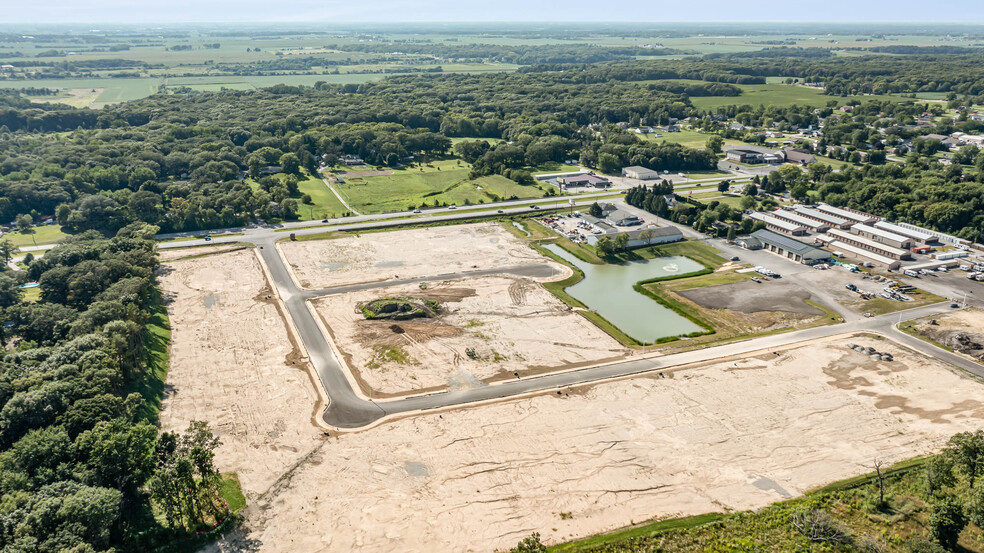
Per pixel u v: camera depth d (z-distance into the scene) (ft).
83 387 291.79
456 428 312.29
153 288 481.05
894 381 352.90
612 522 252.42
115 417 286.25
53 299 433.89
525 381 356.38
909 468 281.13
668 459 290.35
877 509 257.34
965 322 421.59
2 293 424.46
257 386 350.23
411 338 406.00
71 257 478.59
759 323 428.97
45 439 252.21
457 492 269.03
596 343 401.49
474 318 436.35
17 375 306.35
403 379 357.61
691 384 352.90
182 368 369.50
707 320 435.12
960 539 241.96
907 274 509.76
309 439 303.68
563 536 245.04
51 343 370.53
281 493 267.59
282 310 448.24
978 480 255.09
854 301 461.37
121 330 345.72
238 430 309.83
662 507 260.83
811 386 350.02
